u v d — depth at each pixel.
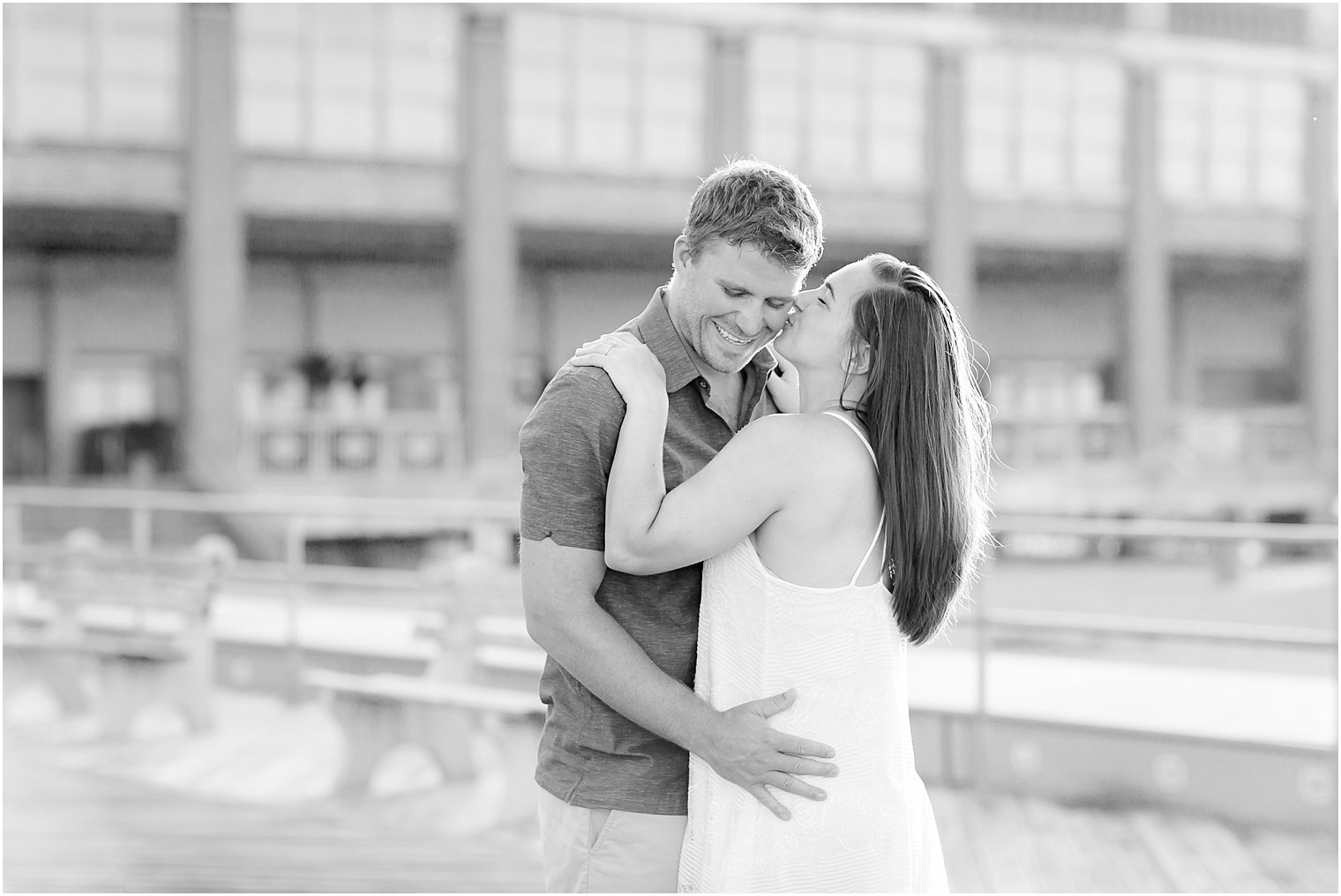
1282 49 23.97
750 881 1.94
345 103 19.53
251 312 21.42
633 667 1.96
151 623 7.76
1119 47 23.03
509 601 5.53
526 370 23.09
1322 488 23.88
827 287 2.04
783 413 2.31
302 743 6.04
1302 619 11.45
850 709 1.96
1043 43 22.50
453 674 5.61
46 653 6.61
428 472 19.52
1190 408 26.73
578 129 20.78
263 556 16.81
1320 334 24.72
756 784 1.93
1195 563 16.83
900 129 22.22
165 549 14.99
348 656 6.87
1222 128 24.31
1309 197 24.61
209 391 17.95
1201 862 4.52
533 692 5.57
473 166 19.59
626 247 21.92
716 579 2.01
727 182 1.97
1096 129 23.58
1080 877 4.38
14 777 5.38
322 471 19.36
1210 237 24.16
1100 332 26.17
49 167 17.53
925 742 5.52
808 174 21.78
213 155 18.14
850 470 1.96
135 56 18.17
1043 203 23.14
